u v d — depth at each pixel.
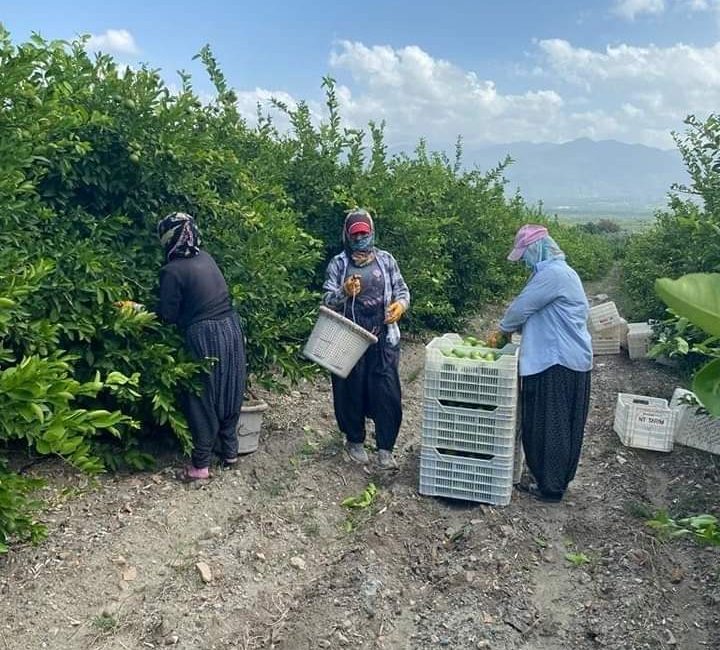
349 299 5.41
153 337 5.13
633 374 9.67
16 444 5.05
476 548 4.59
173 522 4.61
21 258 4.02
